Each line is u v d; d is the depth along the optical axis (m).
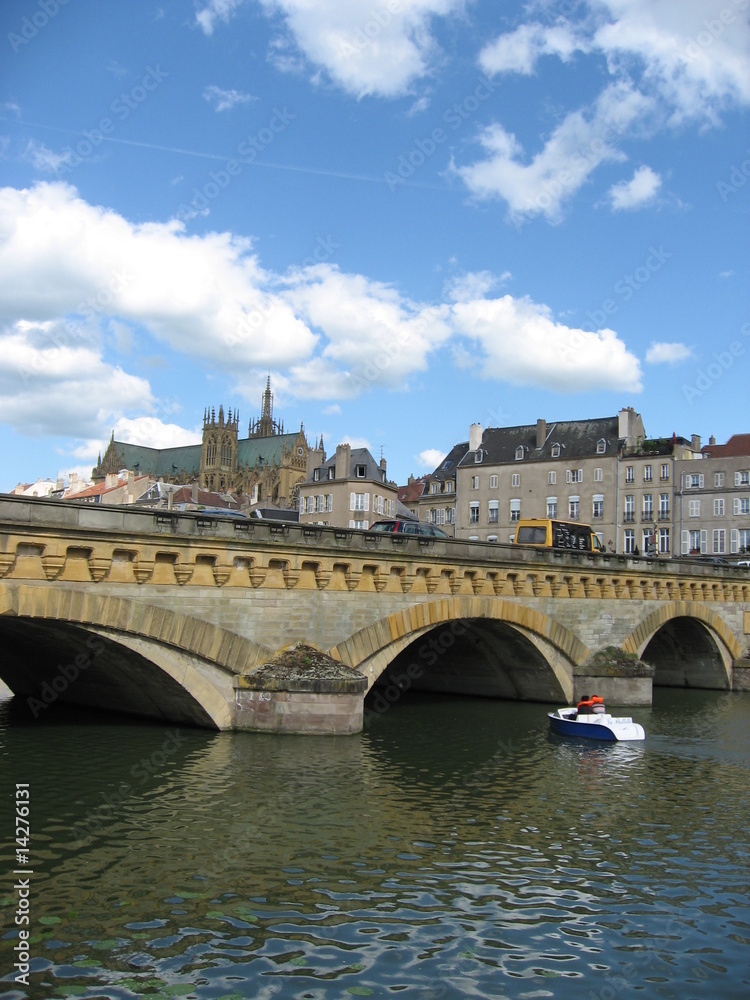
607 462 103.06
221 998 14.89
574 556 50.69
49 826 22.84
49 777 27.38
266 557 33.38
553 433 110.06
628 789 30.12
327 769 29.66
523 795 28.77
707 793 29.73
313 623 35.47
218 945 16.69
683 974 16.48
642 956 17.14
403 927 17.86
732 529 95.81
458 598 42.28
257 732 33.31
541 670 50.53
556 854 22.73
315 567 35.41
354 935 17.39
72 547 27.73
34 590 27.08
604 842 23.89
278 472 176.25
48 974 15.38
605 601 53.44
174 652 31.41
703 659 67.62
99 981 15.23
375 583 37.97
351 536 37.03
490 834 24.12
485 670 53.28
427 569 40.44
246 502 156.00
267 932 17.31
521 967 16.48
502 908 19.06
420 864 21.39
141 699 36.16
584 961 16.84
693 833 24.92
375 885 19.92
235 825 23.42
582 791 29.64
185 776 27.80
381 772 30.19
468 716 46.12
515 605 46.16
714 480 97.31
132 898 18.55
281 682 33.22
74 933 16.89
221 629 32.31
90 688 38.97
